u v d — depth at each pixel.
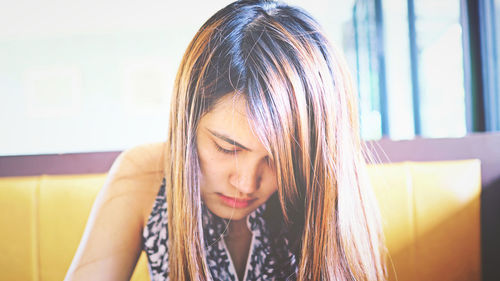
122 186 0.60
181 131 0.59
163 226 0.59
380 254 0.61
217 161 0.58
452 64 1.44
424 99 1.92
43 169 0.64
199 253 0.59
